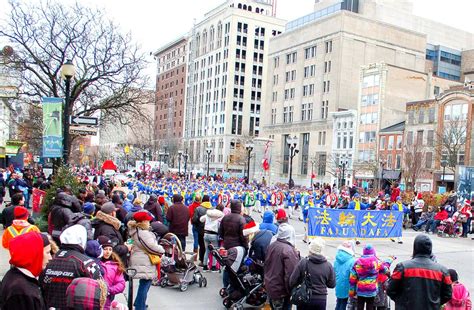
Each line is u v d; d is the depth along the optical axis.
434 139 52.91
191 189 27.47
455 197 25.22
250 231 9.32
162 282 10.31
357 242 18.55
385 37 74.94
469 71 90.44
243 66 109.56
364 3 80.75
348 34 71.62
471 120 50.75
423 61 79.25
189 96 125.75
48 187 15.74
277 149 83.81
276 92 86.25
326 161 69.81
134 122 29.69
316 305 6.62
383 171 54.53
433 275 5.55
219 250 9.05
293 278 6.77
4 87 21.53
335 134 69.50
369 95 64.19
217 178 60.31
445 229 23.12
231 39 108.12
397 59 76.38
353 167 64.06
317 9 88.38
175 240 10.14
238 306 8.55
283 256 7.18
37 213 16.36
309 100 77.19
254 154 73.44
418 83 65.12
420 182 54.09
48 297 4.61
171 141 116.31
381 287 7.76
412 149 53.97
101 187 22.91
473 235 24.17
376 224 18.72
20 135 38.00
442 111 53.88
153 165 73.69
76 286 4.17
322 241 6.85
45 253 4.68
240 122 109.00
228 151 106.44
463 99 51.81
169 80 140.00
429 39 95.38
